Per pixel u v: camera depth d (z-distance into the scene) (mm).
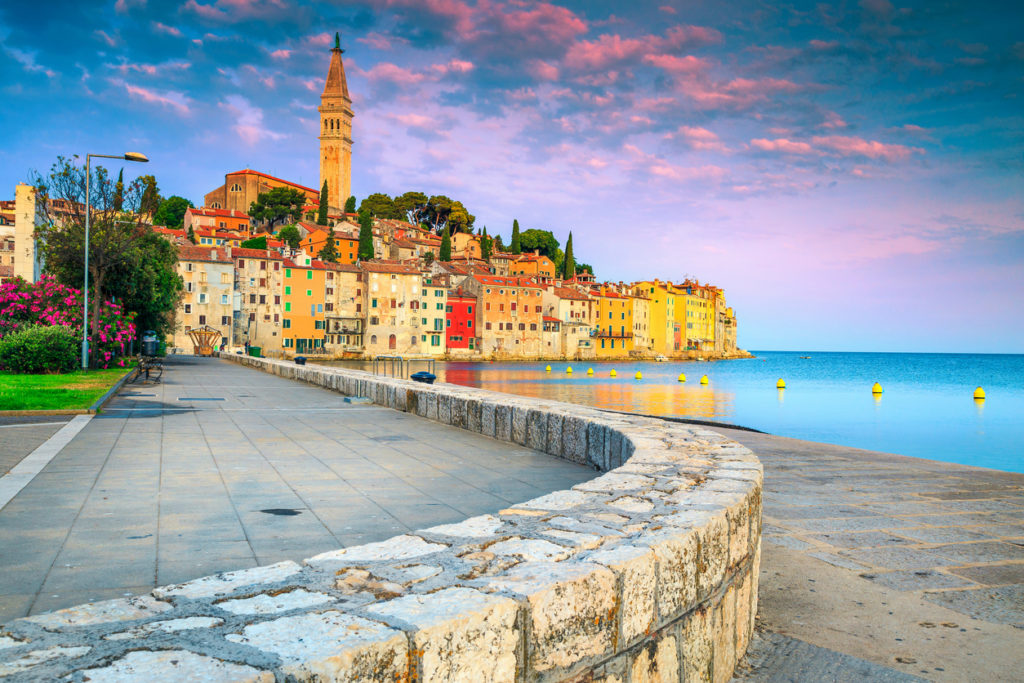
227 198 167625
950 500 7711
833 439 35094
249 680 1525
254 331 110000
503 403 10367
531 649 2178
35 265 65375
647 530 3025
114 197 36250
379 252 146375
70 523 5031
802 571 5230
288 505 5789
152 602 2094
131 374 27406
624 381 90062
